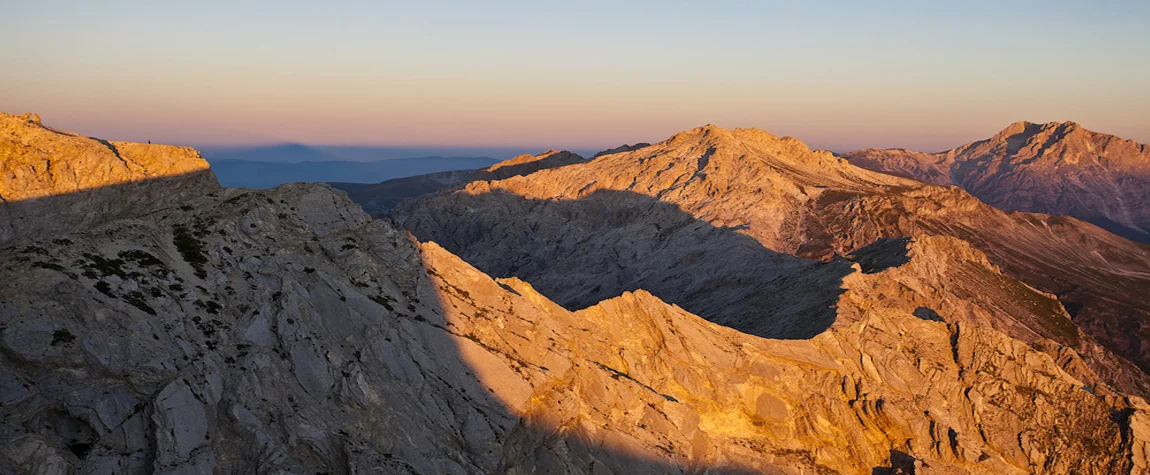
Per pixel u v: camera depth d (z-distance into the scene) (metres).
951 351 88.81
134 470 49.69
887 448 79.31
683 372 76.94
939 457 79.00
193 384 53.31
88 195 60.91
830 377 82.19
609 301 80.06
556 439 64.81
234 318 59.72
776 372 80.31
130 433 50.78
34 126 61.09
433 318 67.19
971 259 185.88
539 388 66.06
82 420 50.22
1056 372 88.56
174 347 55.09
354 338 62.34
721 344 80.81
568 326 75.38
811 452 76.38
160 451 49.97
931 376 85.12
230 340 58.06
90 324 53.00
